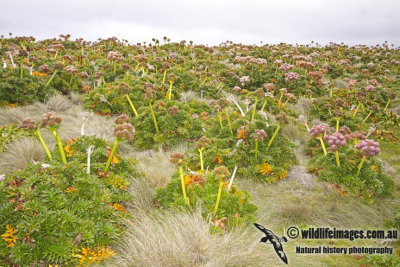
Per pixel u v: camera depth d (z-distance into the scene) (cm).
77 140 498
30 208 336
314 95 1244
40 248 325
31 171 399
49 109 854
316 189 578
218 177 389
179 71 1247
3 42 1692
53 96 918
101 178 447
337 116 883
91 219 369
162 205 443
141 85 971
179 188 452
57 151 489
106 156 487
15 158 552
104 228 361
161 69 1244
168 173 569
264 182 596
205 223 379
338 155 595
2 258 318
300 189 580
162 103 802
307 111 1120
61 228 338
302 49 2270
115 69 1152
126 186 465
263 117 766
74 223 343
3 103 820
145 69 1261
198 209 404
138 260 329
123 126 436
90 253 339
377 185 563
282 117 623
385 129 1008
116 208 407
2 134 632
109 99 892
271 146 670
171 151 695
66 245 330
